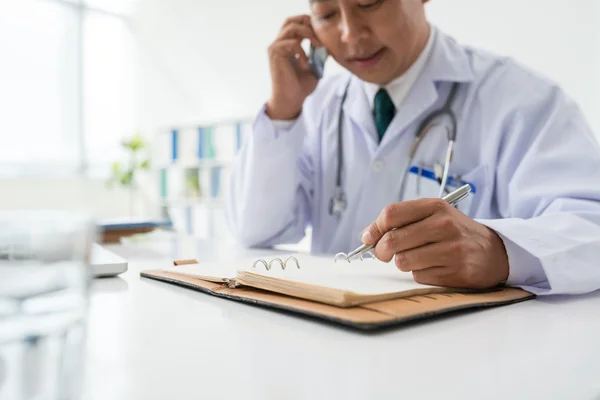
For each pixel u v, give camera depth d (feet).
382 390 0.83
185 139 14.08
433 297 1.47
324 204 3.76
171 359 0.99
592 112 8.08
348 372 0.92
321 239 3.76
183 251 3.35
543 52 8.61
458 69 3.32
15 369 0.66
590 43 8.06
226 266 2.06
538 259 1.73
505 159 2.97
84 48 15.92
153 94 16.48
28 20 14.89
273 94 3.61
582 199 2.32
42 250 0.69
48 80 15.29
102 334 1.18
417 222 1.66
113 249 3.48
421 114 3.30
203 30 14.85
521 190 2.56
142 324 1.28
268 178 3.61
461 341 1.12
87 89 16.02
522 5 8.83
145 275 2.05
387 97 3.49
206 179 13.30
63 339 0.71
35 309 0.68
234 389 0.83
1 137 14.53
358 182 3.56
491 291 1.69
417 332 1.20
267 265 1.86
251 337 1.16
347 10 2.98
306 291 1.39
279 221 3.71
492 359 0.99
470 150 3.21
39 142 15.12
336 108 3.90
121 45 16.80
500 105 3.11
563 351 1.04
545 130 2.74
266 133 3.59
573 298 1.67
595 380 0.86
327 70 10.89
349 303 1.29
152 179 16.19
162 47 15.98
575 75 8.25
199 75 15.11
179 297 1.64
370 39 3.04
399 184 3.34
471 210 3.08
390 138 3.32
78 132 15.79
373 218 3.40
